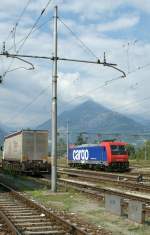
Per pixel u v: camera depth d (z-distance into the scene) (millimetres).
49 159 42031
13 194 23672
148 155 106312
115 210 16531
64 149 138250
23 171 41344
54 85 25000
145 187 26781
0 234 12891
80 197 22250
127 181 33031
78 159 64312
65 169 54938
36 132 42000
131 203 15320
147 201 20062
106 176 41656
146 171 50812
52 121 25047
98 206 18875
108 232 13141
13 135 46719
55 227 13875
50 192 24578
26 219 15328
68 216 16094
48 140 42281
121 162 53750
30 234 12727
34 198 22000
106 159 54156
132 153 113250
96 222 14891
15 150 44938
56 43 24922
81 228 13609
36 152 41781
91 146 59250
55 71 24969
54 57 24922
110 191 23859
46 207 18531
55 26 24969
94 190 25781
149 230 13578
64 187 27031
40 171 41625
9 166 48344
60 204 19625
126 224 14562
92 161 58562
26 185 29656
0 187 28656
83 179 36188
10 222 14141
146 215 16406
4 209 17906
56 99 25016
